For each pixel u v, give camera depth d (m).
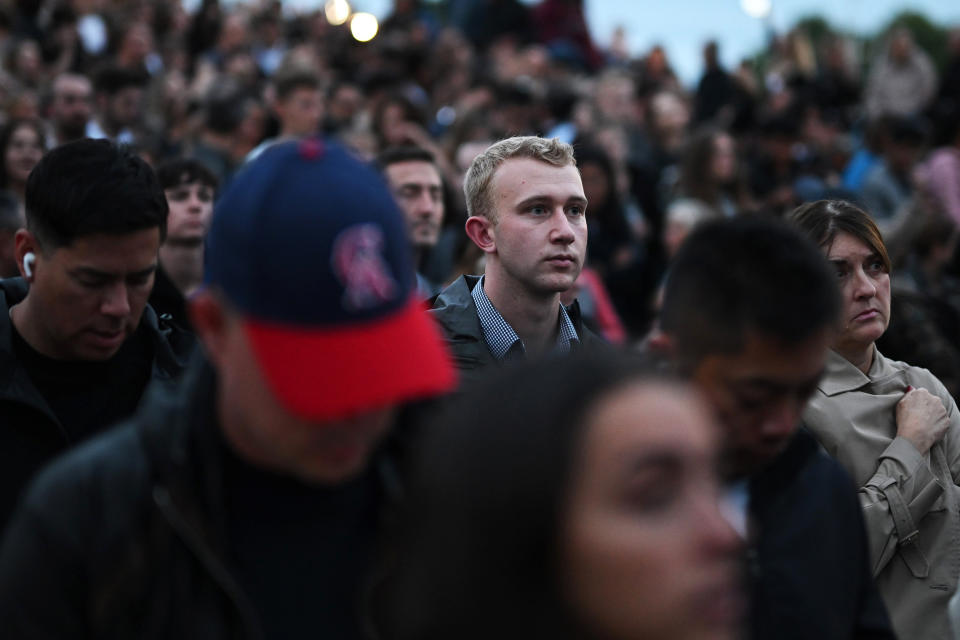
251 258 3.57
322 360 3.54
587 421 2.74
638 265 18.41
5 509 6.01
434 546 2.87
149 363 6.64
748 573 4.56
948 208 21.20
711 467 2.81
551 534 2.74
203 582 3.79
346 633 3.93
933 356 9.98
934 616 7.04
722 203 19.44
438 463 2.89
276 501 3.98
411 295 3.77
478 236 8.34
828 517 4.81
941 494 7.18
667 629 2.69
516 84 27.44
